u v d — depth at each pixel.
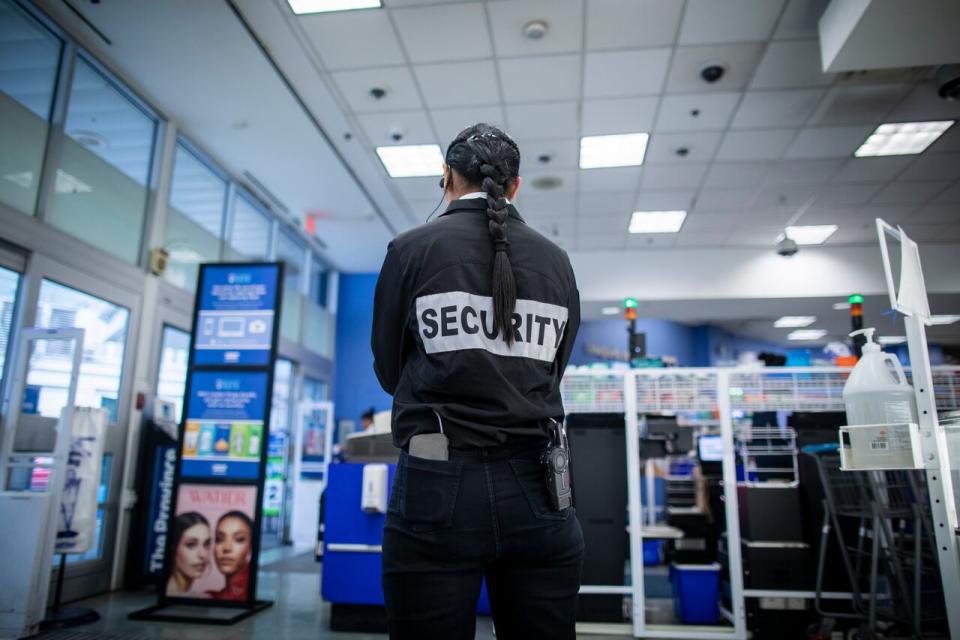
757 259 8.91
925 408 1.93
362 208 7.92
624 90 5.23
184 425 4.14
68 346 4.43
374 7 4.30
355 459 3.95
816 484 3.54
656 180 6.88
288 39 4.66
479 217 1.03
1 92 4.05
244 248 7.53
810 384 3.57
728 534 3.45
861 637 3.01
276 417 8.55
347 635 3.48
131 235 5.30
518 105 5.48
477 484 0.88
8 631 3.25
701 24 4.43
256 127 5.93
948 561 1.83
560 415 1.02
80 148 4.73
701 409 3.64
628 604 3.93
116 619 3.77
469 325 0.93
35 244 4.16
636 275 9.05
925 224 7.93
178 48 4.77
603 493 3.64
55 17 4.39
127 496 4.92
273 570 5.61
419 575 0.87
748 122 5.70
